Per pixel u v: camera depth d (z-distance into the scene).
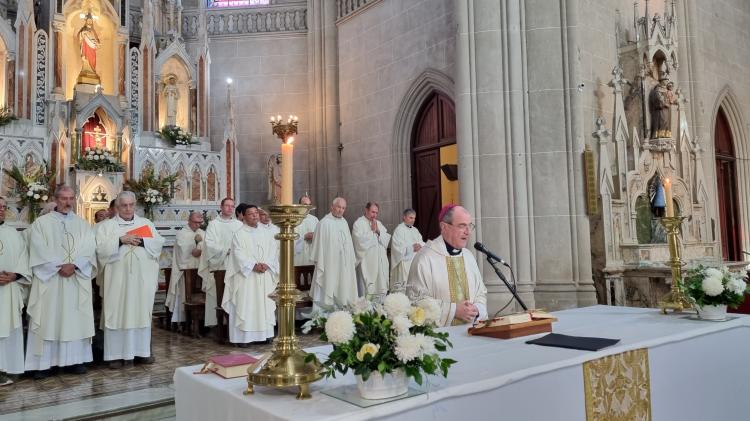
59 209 6.31
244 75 15.34
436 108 11.88
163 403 5.04
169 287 9.66
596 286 7.99
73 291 6.21
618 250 8.12
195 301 8.65
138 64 14.02
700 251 9.34
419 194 12.41
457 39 8.41
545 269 7.98
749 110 12.93
